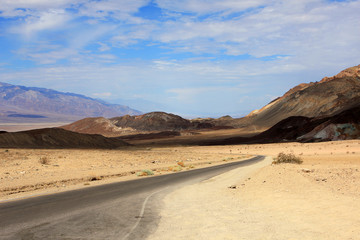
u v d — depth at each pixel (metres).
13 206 12.29
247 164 39.16
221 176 23.92
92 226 9.14
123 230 8.71
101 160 49.41
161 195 14.95
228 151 102.88
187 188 17.36
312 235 7.61
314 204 10.97
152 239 7.89
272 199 12.42
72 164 41.03
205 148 126.00
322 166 28.89
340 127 123.25
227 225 8.98
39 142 97.88
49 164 40.12
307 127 155.88
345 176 19.11
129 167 37.31
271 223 8.91
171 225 9.23
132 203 12.87
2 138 89.69
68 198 14.23
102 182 21.69
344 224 8.27
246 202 12.23
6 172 29.03
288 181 16.89
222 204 12.09
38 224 9.34
